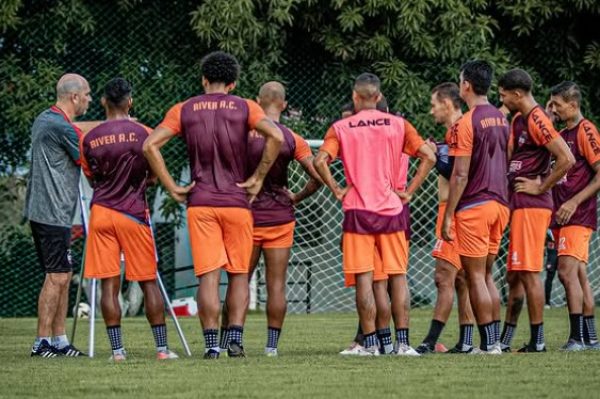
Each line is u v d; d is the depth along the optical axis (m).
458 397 21.77
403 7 53.84
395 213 29.19
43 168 31.45
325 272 54.66
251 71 53.88
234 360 28.03
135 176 29.00
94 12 54.22
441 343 35.09
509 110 31.55
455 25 54.72
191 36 54.72
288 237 30.06
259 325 45.31
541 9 56.62
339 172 53.00
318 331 41.84
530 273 30.92
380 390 22.67
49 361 28.77
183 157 54.12
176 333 40.75
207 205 27.91
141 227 29.03
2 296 53.97
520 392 22.42
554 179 30.16
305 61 55.81
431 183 55.09
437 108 31.64
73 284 54.47
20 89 52.94
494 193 29.36
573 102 32.66
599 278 56.69
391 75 54.72
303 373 25.25
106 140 28.78
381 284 29.83
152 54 54.53
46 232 31.39
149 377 24.69
